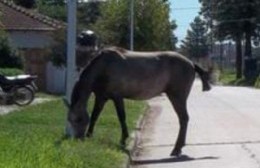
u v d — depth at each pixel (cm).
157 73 1586
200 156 1584
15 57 3797
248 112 2934
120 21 5722
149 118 2650
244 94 4688
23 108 2641
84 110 1538
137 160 1527
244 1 8112
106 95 1574
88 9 7862
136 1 5741
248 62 8038
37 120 2108
